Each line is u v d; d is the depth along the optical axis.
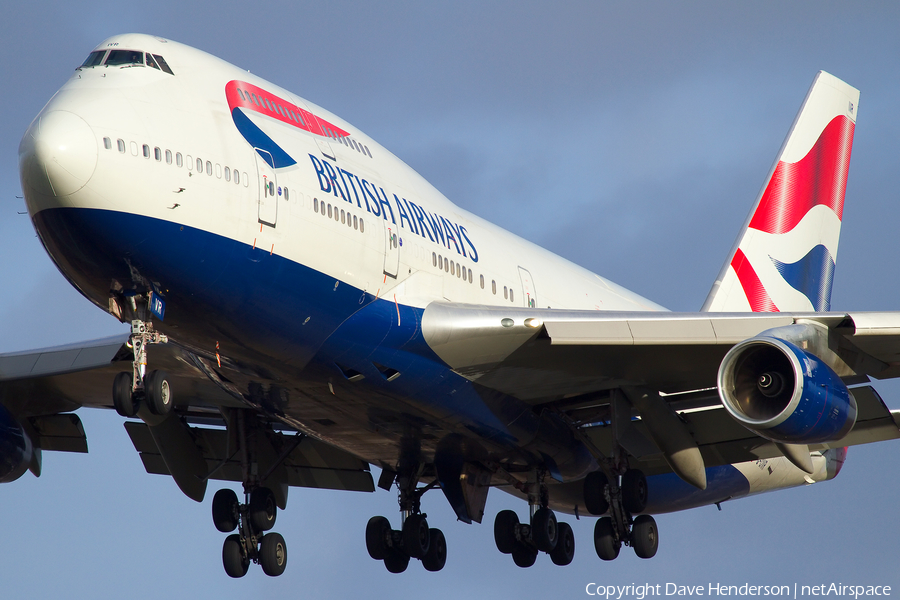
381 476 60.44
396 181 52.12
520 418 54.59
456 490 57.69
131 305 42.03
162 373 42.06
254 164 43.31
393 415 51.66
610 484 56.88
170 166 40.34
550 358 50.62
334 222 45.78
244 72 46.88
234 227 41.97
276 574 57.62
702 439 58.09
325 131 48.94
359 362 47.53
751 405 47.50
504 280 57.66
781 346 45.62
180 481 60.59
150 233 39.59
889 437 55.75
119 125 39.69
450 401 51.22
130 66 42.47
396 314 47.94
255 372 47.50
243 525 57.38
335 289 45.59
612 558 60.66
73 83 41.53
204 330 44.00
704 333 48.75
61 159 37.78
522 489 59.81
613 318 49.22
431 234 52.25
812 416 45.22
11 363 56.59
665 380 54.00
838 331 48.12
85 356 55.72
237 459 58.25
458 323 48.69
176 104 42.12
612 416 54.53
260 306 43.59
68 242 39.22
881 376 51.00
